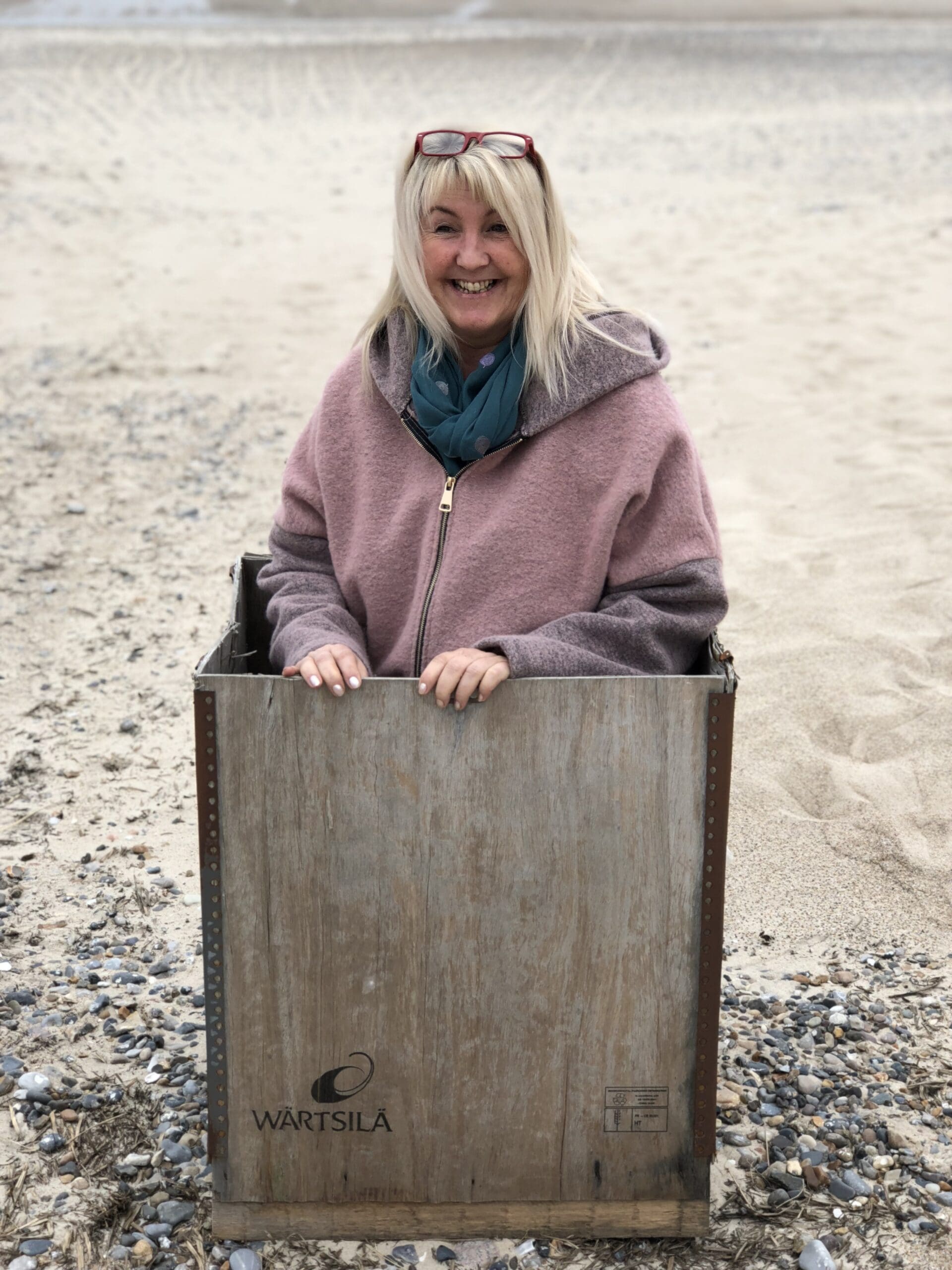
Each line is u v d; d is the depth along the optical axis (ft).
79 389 23.35
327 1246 7.18
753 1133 8.01
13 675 13.96
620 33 83.35
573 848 6.48
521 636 6.64
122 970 9.48
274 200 38.96
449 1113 6.92
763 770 11.81
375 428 7.75
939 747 11.84
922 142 45.11
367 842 6.49
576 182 41.01
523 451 7.35
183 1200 7.50
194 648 14.58
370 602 7.71
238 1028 6.79
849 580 15.17
